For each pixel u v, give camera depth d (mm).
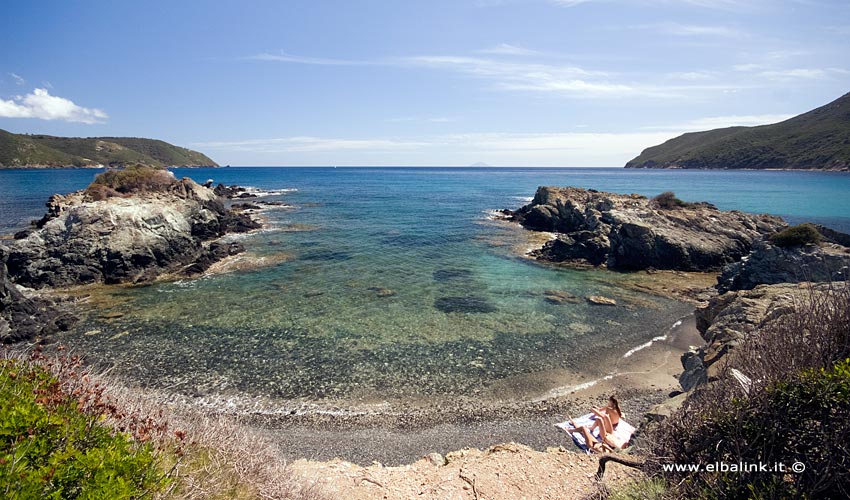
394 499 8867
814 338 5602
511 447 11680
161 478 4766
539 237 49031
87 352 18688
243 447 6688
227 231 48844
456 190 124750
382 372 17469
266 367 17625
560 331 22000
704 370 11945
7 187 96312
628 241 36156
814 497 4453
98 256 30156
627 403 15625
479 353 19328
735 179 146375
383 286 29266
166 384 16172
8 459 3668
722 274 30438
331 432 13875
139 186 51875
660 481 6016
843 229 51469
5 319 20562
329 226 54562
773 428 4797
